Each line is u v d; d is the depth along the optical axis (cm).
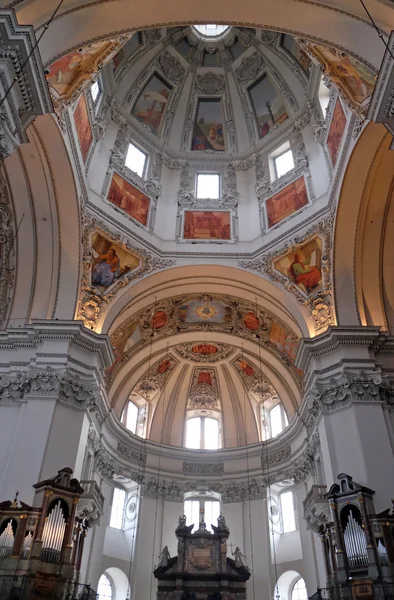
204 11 1166
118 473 2025
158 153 2205
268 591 1853
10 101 914
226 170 2216
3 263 1705
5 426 1446
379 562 1164
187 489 2169
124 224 1850
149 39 2134
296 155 2044
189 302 2058
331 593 1230
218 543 1781
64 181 1602
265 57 2203
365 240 1694
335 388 1528
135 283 1836
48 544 1180
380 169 1561
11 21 870
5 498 1284
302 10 1123
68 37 1080
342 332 1584
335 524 1267
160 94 2283
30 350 1591
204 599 1672
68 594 1191
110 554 1850
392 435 1430
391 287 1712
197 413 2427
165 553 1786
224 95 2339
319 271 1762
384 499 1294
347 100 1356
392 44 911
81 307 1697
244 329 2145
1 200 1638
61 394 1480
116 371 2089
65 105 1395
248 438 2308
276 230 1902
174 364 2361
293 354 2003
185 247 1938
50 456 1375
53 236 1689
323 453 1504
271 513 2055
